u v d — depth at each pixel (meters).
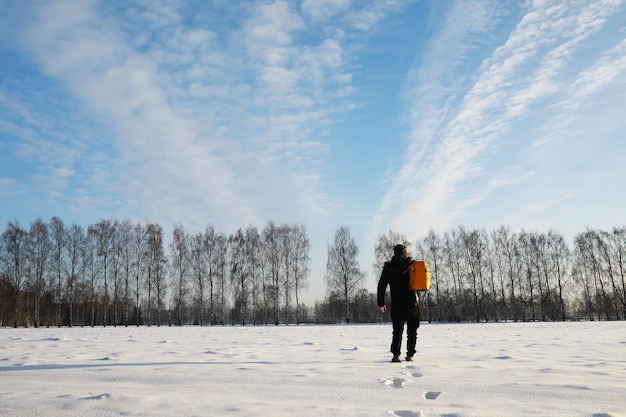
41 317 49.34
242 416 2.74
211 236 46.75
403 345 9.75
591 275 47.31
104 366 5.54
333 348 9.01
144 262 44.66
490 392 3.48
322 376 4.36
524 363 5.48
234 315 46.41
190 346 9.97
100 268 43.28
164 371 4.88
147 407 3.02
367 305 52.09
